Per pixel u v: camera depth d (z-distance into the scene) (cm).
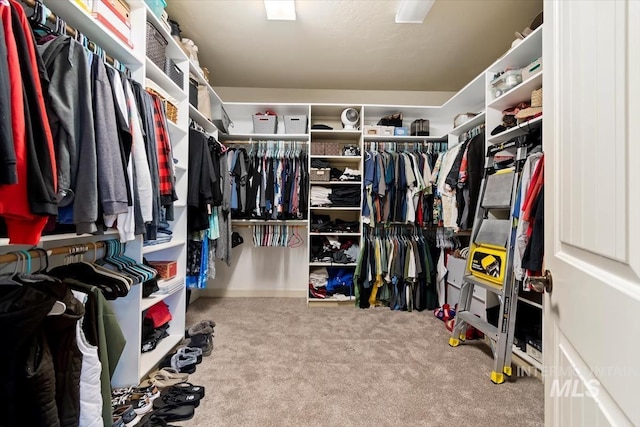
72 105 90
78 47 96
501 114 207
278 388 143
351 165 310
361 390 143
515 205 155
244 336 204
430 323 232
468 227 222
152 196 132
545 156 74
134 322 137
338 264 275
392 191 271
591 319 52
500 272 161
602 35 49
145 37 143
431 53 248
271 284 308
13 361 72
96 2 116
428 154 280
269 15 196
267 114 288
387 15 198
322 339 200
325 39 228
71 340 86
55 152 85
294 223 300
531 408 131
